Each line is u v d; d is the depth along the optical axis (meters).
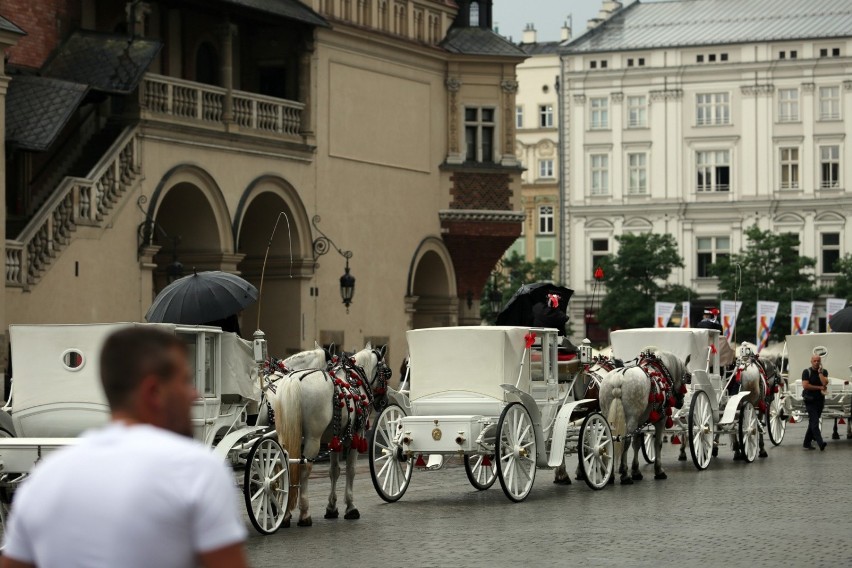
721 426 31.12
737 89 100.44
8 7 37.84
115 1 41.59
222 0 40.97
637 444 27.20
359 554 17.55
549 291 30.78
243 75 47.00
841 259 93.44
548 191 128.62
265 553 17.73
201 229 42.09
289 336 46.16
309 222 46.22
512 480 23.50
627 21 105.50
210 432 19.62
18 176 38.31
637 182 102.88
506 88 53.97
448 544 18.33
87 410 18.14
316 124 46.66
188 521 5.71
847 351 38.81
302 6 46.06
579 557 16.97
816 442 37.81
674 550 17.45
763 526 19.73
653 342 31.31
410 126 51.50
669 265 93.81
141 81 39.00
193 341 19.41
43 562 5.73
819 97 99.12
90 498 5.70
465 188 53.31
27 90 36.03
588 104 103.69
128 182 38.44
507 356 23.95
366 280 49.19
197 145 41.09
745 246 100.44
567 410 25.12
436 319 53.97
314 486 27.48
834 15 100.00
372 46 49.44
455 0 54.62
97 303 37.16
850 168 98.56
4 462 17.30
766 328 63.56
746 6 103.38
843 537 18.55
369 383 21.70
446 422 23.20
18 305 34.59
